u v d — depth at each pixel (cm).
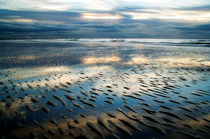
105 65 953
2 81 588
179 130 272
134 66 924
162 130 272
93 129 273
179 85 547
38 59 1167
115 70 808
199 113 336
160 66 923
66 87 522
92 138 248
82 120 305
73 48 2172
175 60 1155
